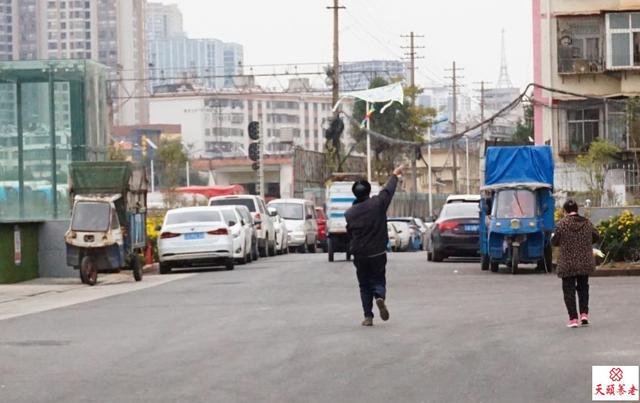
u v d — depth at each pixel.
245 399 25.94
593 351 32.41
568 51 129.75
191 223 79.50
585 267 38.06
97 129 83.19
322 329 39.41
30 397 26.88
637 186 123.81
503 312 43.81
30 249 75.00
